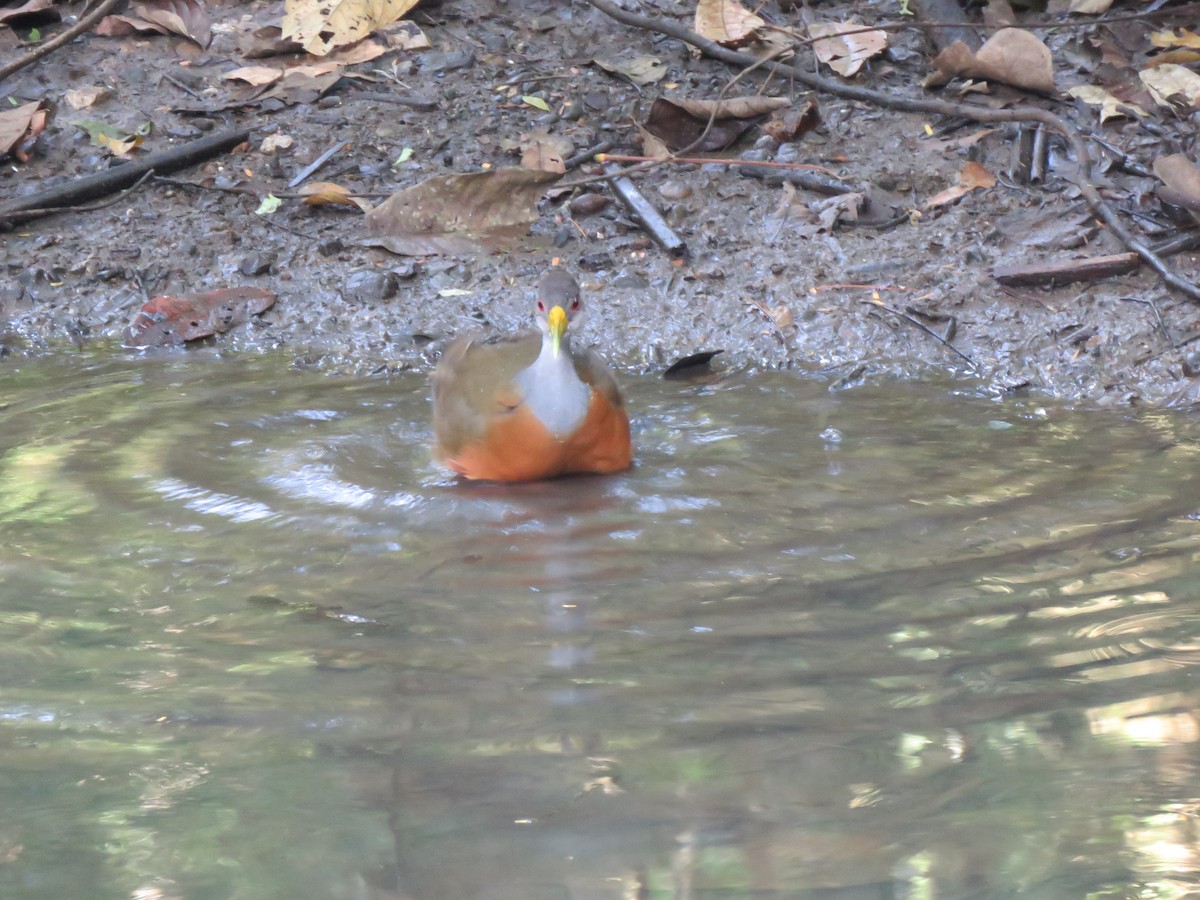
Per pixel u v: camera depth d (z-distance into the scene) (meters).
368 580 7.77
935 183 13.92
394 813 5.51
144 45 16.34
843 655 6.74
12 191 14.24
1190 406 10.80
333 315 12.81
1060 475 9.23
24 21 16.48
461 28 16.56
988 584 7.52
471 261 13.45
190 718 6.23
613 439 9.33
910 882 5.05
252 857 5.25
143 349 12.46
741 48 15.76
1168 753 5.80
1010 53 14.76
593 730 6.09
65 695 6.45
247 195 14.34
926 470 9.41
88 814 5.52
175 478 9.30
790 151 14.48
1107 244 12.84
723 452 9.87
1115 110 14.34
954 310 12.30
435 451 9.86
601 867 5.16
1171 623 6.96
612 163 14.41
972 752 5.86
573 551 8.16
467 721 6.20
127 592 7.60
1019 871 5.08
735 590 7.54
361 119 15.26
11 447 9.89
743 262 13.18
